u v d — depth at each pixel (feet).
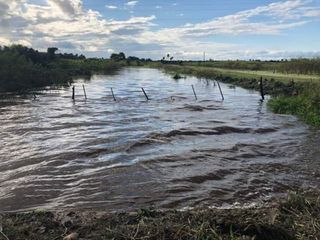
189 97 131.95
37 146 59.98
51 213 28.78
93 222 26.30
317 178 43.60
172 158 51.88
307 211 26.17
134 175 44.86
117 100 125.80
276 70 201.46
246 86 155.53
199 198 37.63
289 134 68.44
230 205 35.65
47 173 46.16
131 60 498.69
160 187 40.78
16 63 171.83
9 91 152.76
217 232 23.34
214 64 320.70
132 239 22.71
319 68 168.55
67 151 56.29
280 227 23.81
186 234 22.86
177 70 294.46
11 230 23.97
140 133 68.74
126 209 34.55
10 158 53.01
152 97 133.80
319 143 61.26
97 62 346.33
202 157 52.47
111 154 54.54
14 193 39.50
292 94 107.86
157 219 25.66
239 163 49.70
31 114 94.68
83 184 42.04
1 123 81.66
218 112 96.99
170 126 75.77
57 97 134.21
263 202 36.06
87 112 98.17
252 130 71.61
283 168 47.47
